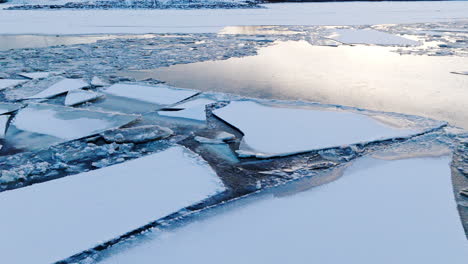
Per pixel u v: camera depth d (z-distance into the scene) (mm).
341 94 7875
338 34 17188
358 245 3344
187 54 12664
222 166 4840
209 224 3674
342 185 4352
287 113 6586
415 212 3797
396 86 8414
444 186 4250
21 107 6996
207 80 9188
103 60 11672
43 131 5863
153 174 4531
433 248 3293
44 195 4082
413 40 15047
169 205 3934
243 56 12289
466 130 5824
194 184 4324
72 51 13297
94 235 3479
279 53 12828
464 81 8711
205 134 5871
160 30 19438
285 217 3773
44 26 20859
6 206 3877
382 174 4559
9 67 10594
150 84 8648
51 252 3266
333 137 5570
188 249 3344
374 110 6715
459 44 14039
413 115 6406
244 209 3910
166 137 5750
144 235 3514
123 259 3229
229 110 6785
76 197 4043
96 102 7457
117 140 5516
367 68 10258
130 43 15227
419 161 4855
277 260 3186
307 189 4289
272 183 4422
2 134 5730
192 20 24281
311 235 3492
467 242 3357
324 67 10484
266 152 5117
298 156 5082
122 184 4309
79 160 4992
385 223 3635
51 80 8867
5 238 3412
